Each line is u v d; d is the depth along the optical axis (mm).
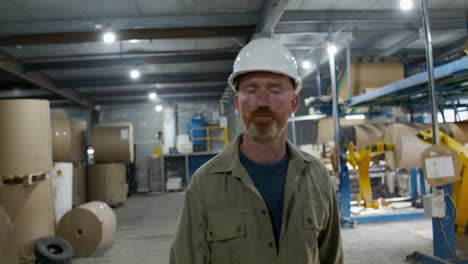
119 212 8141
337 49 6438
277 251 1141
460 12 5945
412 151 5055
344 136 5781
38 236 4414
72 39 6039
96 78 9453
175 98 12844
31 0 4832
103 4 5043
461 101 6777
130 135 9312
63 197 5461
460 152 3668
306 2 5379
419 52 7828
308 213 1185
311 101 6473
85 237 4551
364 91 6293
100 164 8766
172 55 7633
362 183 6145
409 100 5930
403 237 4699
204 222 1173
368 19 5758
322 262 1388
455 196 3844
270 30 5449
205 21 5621
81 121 8523
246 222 1141
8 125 4262
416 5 5414
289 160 1258
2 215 3330
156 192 12109
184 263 1141
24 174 4301
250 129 1169
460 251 3803
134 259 4395
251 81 1169
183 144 12008
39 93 10211
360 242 4543
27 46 6633
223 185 1191
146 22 5555
